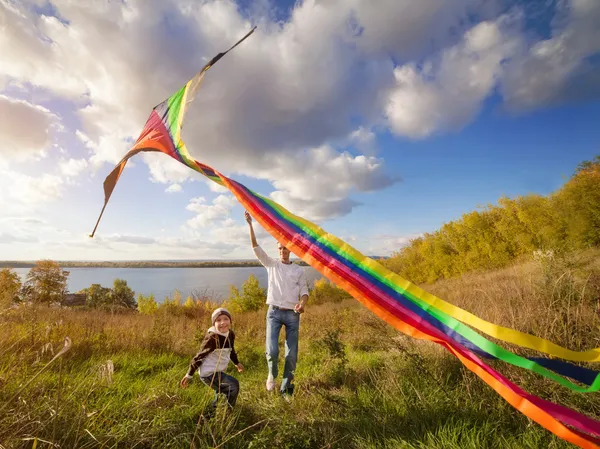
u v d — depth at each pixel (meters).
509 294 4.97
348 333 7.69
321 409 3.18
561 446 2.23
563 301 3.89
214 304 9.67
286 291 3.95
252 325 10.63
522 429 2.51
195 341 6.70
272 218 2.67
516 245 27.23
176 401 3.16
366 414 3.00
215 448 2.29
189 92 3.19
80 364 4.65
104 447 2.34
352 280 2.23
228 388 3.09
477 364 1.74
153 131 3.48
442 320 1.96
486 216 32.56
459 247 36.16
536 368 1.61
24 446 2.20
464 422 2.60
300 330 9.30
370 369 4.24
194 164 3.03
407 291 2.11
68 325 6.21
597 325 3.54
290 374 3.71
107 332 6.54
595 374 1.67
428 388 3.29
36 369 3.50
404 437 2.55
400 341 5.06
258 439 2.46
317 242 2.44
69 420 2.51
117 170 3.58
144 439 2.47
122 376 4.16
